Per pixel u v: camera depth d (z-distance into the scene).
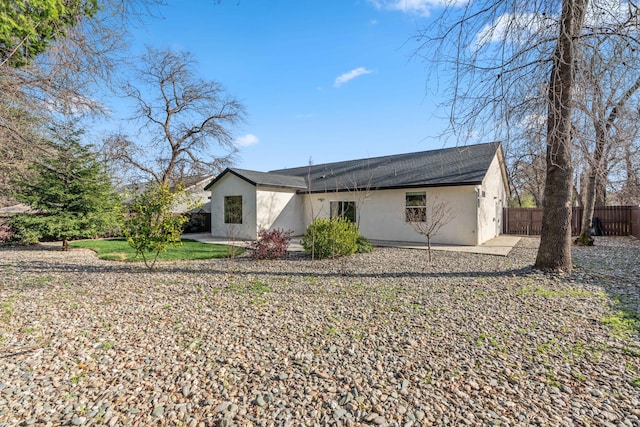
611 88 4.61
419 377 2.75
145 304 4.86
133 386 2.65
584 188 11.94
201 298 5.17
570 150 5.00
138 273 7.20
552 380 2.68
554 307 4.49
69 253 10.84
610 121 4.93
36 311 4.50
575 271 6.68
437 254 9.77
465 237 11.90
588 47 4.55
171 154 19.70
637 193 16.75
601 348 3.24
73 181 11.41
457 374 2.79
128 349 3.33
